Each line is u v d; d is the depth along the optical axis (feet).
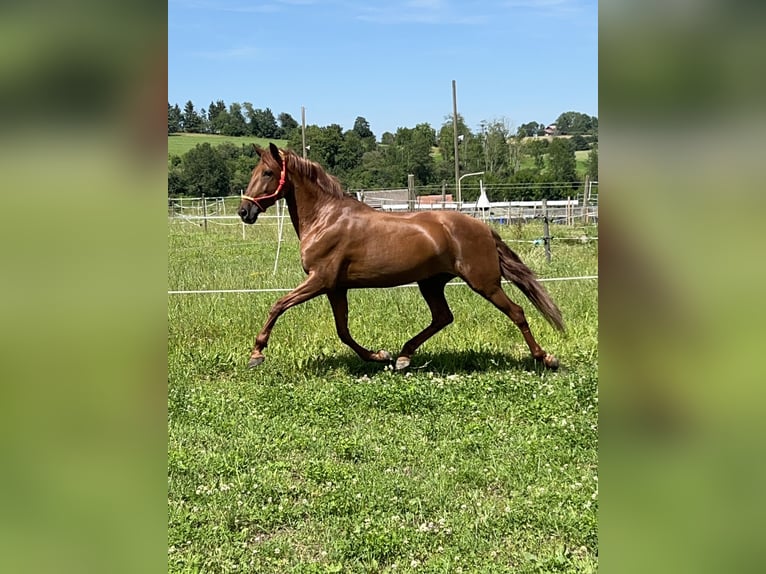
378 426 18.81
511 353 25.80
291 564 12.21
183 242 67.15
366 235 22.56
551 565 11.62
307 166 22.72
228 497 14.52
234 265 46.70
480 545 12.51
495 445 17.15
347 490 14.71
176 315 29.22
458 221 22.70
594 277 35.06
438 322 24.27
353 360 25.13
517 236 61.72
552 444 16.93
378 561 12.28
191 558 12.20
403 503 14.20
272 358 24.91
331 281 22.91
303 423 19.17
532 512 13.53
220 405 20.25
